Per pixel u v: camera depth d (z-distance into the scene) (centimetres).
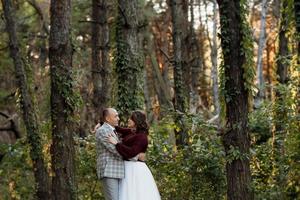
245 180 999
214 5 2859
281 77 1564
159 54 3675
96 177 1362
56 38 1234
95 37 2069
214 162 1221
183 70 2059
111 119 866
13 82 2534
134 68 1445
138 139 849
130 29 1453
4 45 2538
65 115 1241
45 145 1551
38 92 1717
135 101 1432
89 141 1398
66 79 1236
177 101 1830
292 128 1195
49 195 1561
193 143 1258
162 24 3656
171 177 1271
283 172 1227
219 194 1236
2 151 1759
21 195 1755
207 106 3631
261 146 1307
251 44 990
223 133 1014
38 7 2631
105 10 2020
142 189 848
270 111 1322
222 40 1000
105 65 2005
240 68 995
